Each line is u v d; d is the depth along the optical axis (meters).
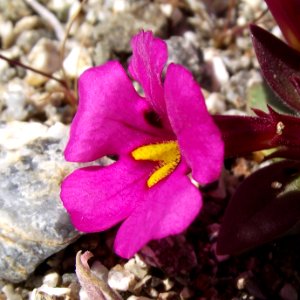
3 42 0.06
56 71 0.06
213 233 0.05
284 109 0.05
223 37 0.06
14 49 0.06
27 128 0.05
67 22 0.06
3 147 0.05
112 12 0.06
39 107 0.05
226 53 0.06
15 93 0.05
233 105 0.05
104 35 0.06
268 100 0.05
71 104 0.05
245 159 0.05
